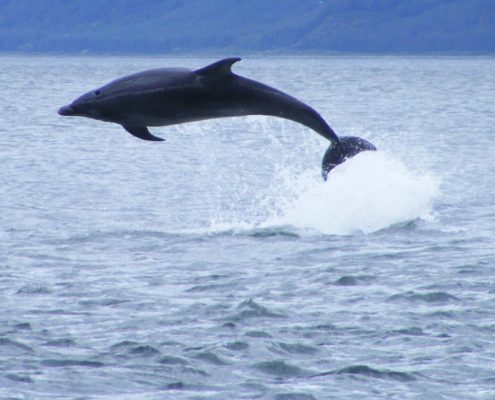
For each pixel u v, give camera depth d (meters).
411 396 52.62
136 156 165.62
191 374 55.69
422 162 154.75
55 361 57.44
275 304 68.50
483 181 130.75
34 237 92.50
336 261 80.94
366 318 65.06
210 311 66.81
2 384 53.97
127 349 59.34
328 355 58.56
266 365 56.94
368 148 76.44
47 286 73.62
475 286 72.62
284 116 73.69
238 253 84.31
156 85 71.12
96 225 100.25
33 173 139.88
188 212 109.62
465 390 53.38
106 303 69.12
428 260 81.19
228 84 71.62
